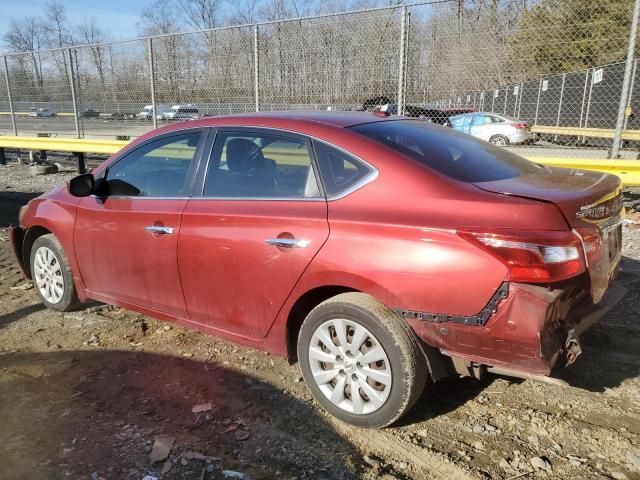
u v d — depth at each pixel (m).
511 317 2.49
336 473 2.63
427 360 2.74
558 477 2.58
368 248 2.78
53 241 4.52
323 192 3.06
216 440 2.88
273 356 3.79
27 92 13.47
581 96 15.47
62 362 3.77
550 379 2.55
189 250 3.48
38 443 2.87
